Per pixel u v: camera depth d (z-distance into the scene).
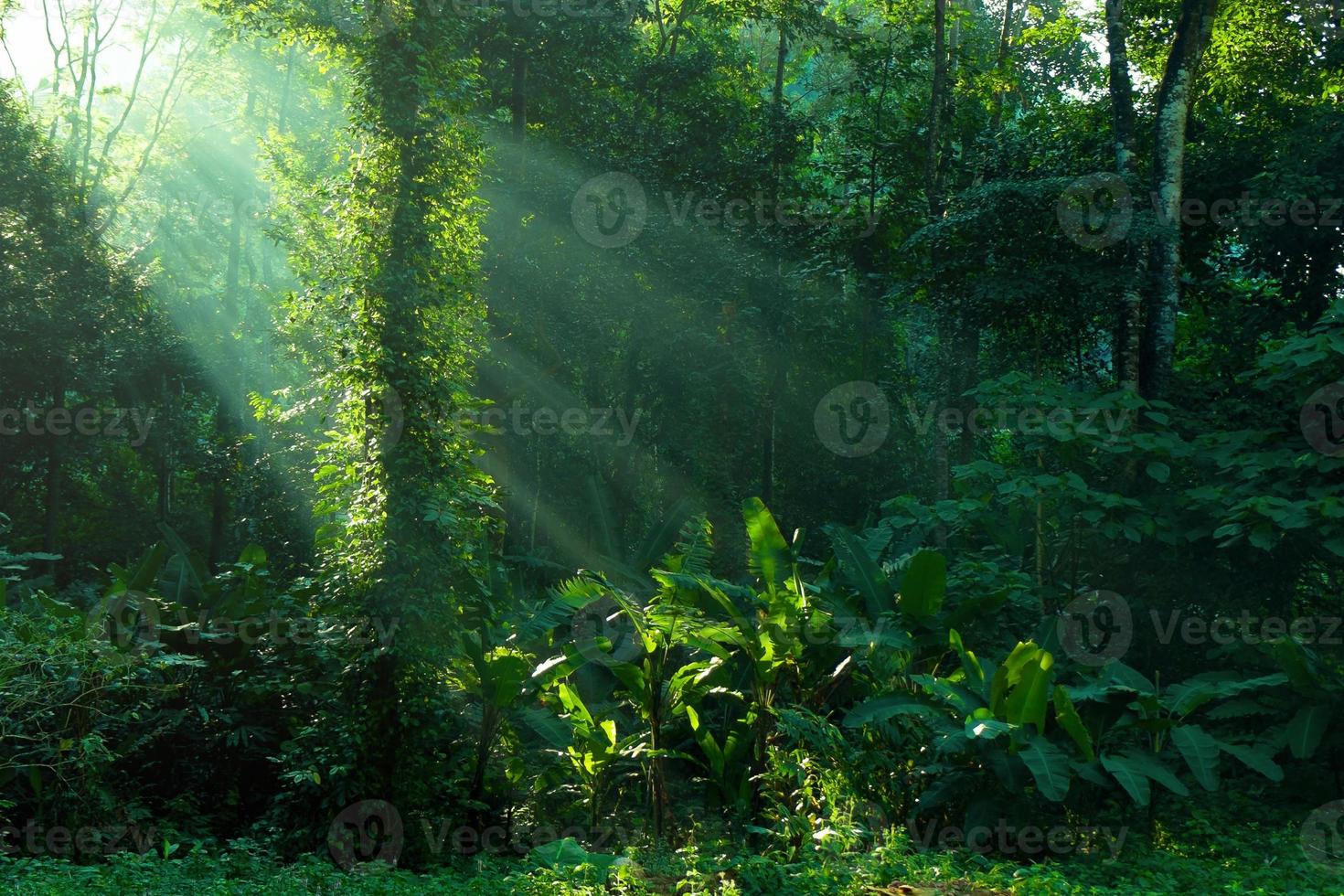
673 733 14.52
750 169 26.03
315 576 14.10
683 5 28.83
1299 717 11.38
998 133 22.19
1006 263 18.06
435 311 13.04
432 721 12.58
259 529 24.11
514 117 23.84
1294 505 11.77
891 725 11.54
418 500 12.41
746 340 25.64
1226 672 12.35
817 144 32.59
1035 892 8.08
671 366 25.64
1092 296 16.89
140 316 28.28
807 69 37.88
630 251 24.78
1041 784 10.03
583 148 24.88
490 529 15.34
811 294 26.33
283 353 22.69
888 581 13.27
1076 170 20.72
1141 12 22.00
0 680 10.64
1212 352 18.52
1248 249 17.56
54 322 23.53
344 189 13.05
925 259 25.61
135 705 12.81
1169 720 11.09
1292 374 12.85
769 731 12.78
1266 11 20.44
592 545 19.95
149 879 8.88
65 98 30.34
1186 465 14.98
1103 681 11.54
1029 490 13.70
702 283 24.86
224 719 13.23
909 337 28.91
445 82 13.43
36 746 11.34
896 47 31.59
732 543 24.03
